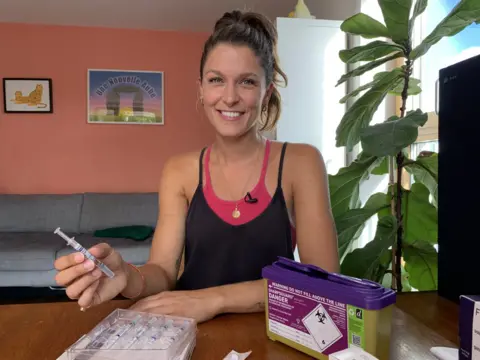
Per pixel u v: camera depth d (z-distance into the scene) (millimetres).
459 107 655
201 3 3234
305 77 2279
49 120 3713
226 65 779
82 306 595
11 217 3430
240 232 856
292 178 898
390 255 1301
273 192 876
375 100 1249
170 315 613
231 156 888
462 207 661
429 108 2053
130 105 3811
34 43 3658
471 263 644
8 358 525
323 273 526
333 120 2305
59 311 696
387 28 1184
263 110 906
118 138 3812
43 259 2803
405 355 514
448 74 680
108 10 3369
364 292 465
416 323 615
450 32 1093
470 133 633
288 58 2260
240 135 843
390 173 1416
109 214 3490
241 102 799
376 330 457
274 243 856
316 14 3031
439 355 494
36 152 3711
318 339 506
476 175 623
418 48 1142
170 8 3334
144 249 2941
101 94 3764
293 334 538
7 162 3682
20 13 3432
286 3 3197
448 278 707
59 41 3691
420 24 2115
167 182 947
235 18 839
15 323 644
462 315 449
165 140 3871
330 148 2307
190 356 521
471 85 625
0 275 2797
